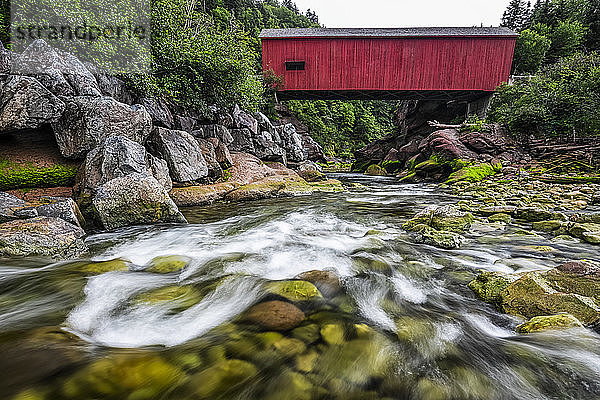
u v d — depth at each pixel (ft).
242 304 8.16
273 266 11.33
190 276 10.39
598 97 49.44
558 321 6.89
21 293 8.66
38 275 9.88
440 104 92.17
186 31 37.17
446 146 53.93
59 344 5.77
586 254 12.69
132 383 4.80
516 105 58.49
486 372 5.72
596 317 6.94
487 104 76.79
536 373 5.68
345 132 160.76
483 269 11.30
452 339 6.82
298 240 15.46
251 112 53.42
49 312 7.61
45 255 11.53
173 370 5.25
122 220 17.48
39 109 20.01
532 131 54.80
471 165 49.44
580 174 39.65
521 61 93.61
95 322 7.26
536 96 55.47
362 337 6.66
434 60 74.18
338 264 11.57
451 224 16.96
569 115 51.65
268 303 7.81
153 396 4.60
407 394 5.14
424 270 11.18
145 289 9.18
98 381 4.73
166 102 33.94
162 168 25.50
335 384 5.28
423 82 75.20
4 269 10.36
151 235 16.22
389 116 203.72
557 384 5.41
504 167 48.73
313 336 6.60
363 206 27.04
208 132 40.27
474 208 23.57
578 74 56.65
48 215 14.39
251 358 5.78
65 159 22.71
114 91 27.55
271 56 78.02
